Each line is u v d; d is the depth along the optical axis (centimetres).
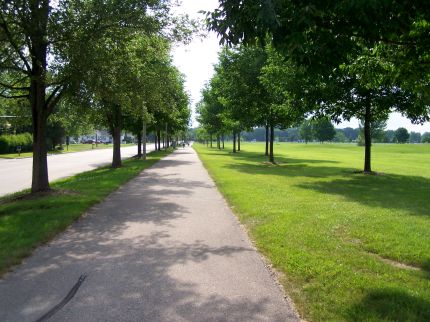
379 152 5925
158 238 746
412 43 535
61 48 1145
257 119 3019
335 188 1434
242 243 713
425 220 870
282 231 767
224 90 3111
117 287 502
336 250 647
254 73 2883
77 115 1553
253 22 421
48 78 1159
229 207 1080
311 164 2858
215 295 477
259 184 1544
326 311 428
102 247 685
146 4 1241
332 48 448
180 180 1736
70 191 1323
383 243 685
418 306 435
